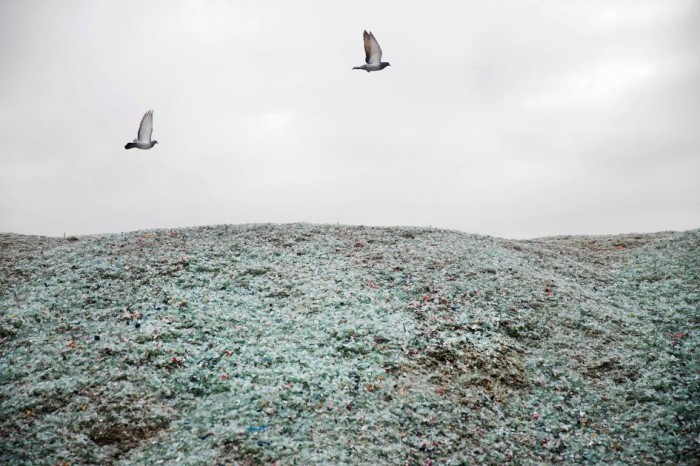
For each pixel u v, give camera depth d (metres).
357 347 14.70
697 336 15.98
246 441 10.67
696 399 12.69
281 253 21.58
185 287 18.09
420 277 19.45
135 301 16.89
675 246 25.52
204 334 15.16
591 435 11.86
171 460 10.22
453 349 14.82
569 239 32.69
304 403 12.16
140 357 13.73
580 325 16.91
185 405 12.12
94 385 12.49
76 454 10.36
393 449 10.86
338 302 17.30
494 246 24.72
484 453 11.11
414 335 15.38
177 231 24.81
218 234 24.02
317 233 24.77
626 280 22.20
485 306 17.52
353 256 21.64
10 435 10.75
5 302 16.67
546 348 15.55
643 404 12.88
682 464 10.55
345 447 10.77
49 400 11.88
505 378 13.94
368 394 12.73
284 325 15.83
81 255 20.98
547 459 11.08
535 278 20.45
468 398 13.02
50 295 17.16
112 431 11.09
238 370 13.40
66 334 14.83
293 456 10.26
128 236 23.92
